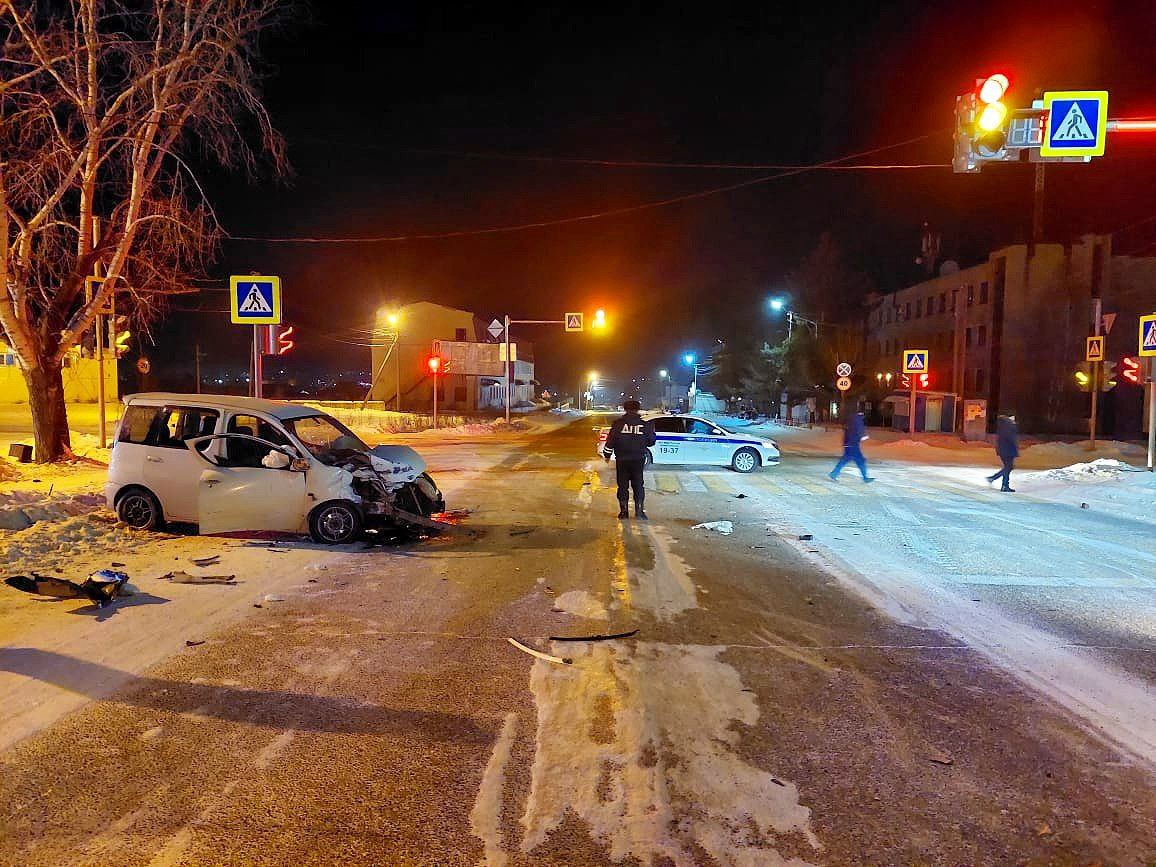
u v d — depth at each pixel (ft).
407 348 202.39
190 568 25.09
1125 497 45.47
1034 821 11.13
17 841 10.21
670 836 10.57
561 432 131.64
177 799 11.30
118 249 51.16
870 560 28.84
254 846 10.19
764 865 9.98
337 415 128.26
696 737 13.65
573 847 10.28
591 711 14.67
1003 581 25.73
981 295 134.00
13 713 13.97
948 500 46.52
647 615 21.07
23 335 51.16
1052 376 126.21
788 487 52.47
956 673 17.06
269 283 40.01
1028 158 33.91
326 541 29.50
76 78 48.75
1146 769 12.71
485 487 49.55
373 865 9.83
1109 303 127.34
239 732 13.50
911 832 10.80
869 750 13.28
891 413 164.86
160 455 30.07
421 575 25.11
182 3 47.11
